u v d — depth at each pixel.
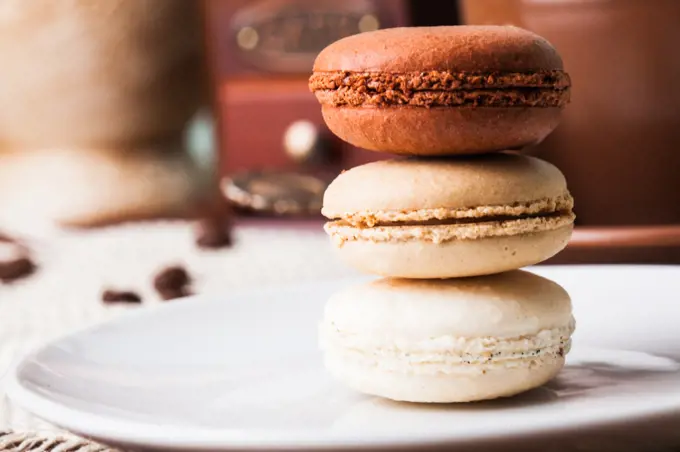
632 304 0.36
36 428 0.33
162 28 0.85
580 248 0.38
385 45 0.31
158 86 0.85
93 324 0.35
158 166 0.85
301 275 0.49
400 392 0.31
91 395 0.32
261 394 0.33
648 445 0.27
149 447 0.27
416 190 0.31
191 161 0.87
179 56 0.86
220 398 0.33
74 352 0.34
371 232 0.31
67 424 0.28
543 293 0.32
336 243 0.32
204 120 0.88
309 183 0.76
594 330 0.35
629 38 0.38
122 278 0.52
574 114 0.38
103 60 0.84
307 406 0.32
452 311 0.31
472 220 0.31
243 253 0.57
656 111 0.38
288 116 0.83
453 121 0.30
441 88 0.30
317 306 0.38
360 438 0.26
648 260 0.38
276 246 0.60
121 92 0.84
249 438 0.26
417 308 0.31
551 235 0.31
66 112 0.83
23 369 0.32
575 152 0.39
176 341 0.36
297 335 0.36
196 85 0.87
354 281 0.39
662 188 0.38
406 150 0.31
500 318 0.31
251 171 0.80
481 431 0.26
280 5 0.82
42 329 0.42
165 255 0.58
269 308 0.38
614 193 0.38
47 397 0.31
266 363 0.35
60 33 0.83
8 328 0.43
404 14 0.79
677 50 0.38
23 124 0.83
